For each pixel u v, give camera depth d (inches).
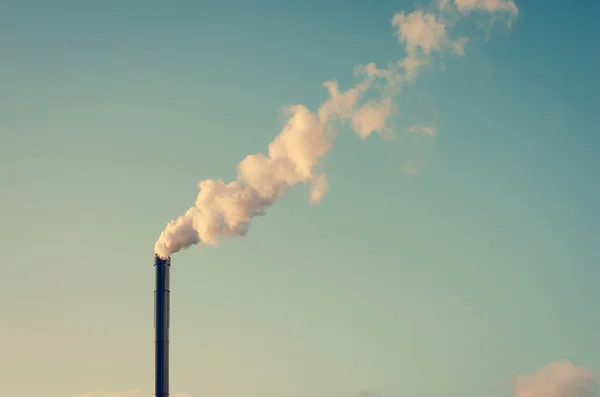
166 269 4842.5
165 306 4726.9
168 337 4643.2
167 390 4522.6
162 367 4552.2
